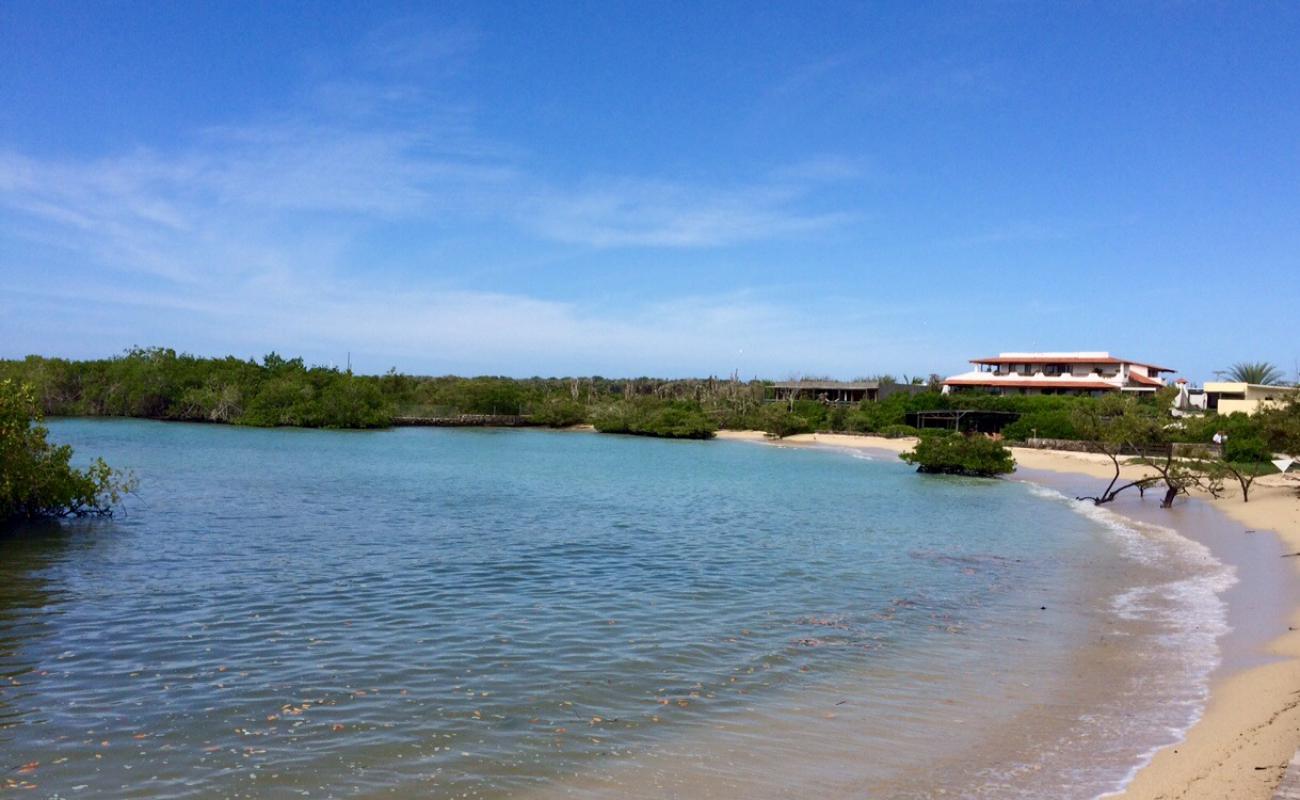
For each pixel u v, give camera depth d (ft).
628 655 49.03
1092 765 32.99
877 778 32.12
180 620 54.65
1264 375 345.72
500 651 49.29
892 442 302.86
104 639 50.06
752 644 51.70
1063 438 261.03
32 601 58.70
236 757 33.53
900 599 64.95
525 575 71.77
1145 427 157.07
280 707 39.32
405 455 218.18
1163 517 119.03
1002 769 32.83
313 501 118.32
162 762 32.94
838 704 40.86
